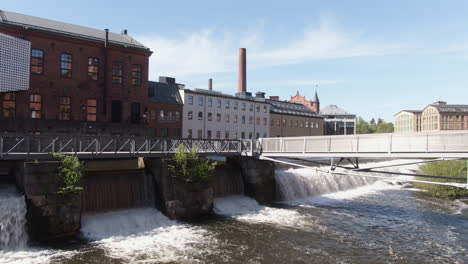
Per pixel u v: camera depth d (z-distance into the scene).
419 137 17.91
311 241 17.69
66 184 16.73
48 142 21.02
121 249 15.77
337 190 33.16
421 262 15.27
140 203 21.33
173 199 20.78
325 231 19.47
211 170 22.31
